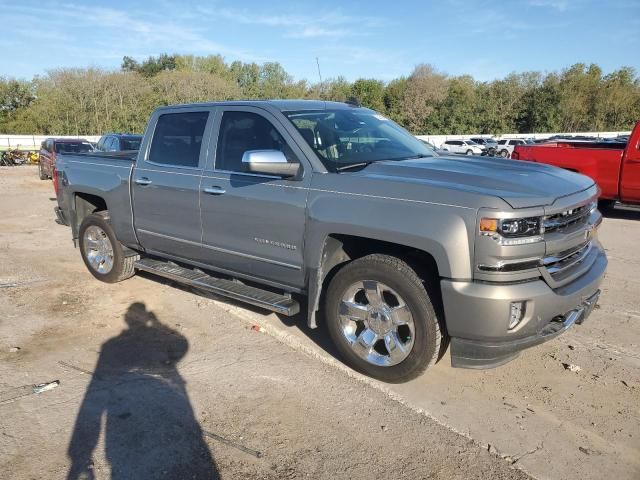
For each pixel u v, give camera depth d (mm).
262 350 4496
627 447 3213
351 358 4035
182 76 56094
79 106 51719
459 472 2998
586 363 4250
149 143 5449
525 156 11812
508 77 62688
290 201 4121
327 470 3014
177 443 3244
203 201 4777
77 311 5414
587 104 61344
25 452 3152
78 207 6484
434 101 61875
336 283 3984
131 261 6121
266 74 66938
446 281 3379
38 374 4102
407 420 3484
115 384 3945
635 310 5383
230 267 4816
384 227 3590
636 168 10094
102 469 3012
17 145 39531
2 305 5578
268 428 3396
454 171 3834
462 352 3492
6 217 11086
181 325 5047
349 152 4328
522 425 3434
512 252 3260
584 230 3777
